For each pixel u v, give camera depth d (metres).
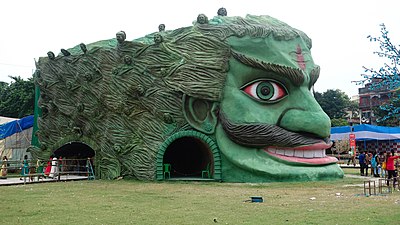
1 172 22.88
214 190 15.72
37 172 24.33
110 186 17.64
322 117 19.42
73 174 25.72
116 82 21.42
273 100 19.56
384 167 21.05
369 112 62.22
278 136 18.91
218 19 20.84
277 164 19.00
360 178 21.31
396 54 8.85
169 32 20.98
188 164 24.52
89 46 23.27
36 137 27.20
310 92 20.19
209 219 9.06
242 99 19.34
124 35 21.19
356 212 9.74
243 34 19.67
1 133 35.34
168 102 20.23
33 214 9.90
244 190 15.62
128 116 21.16
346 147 47.16
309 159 19.42
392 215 9.23
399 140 43.03
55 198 13.23
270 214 9.64
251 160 19.05
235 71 19.66
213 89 19.59
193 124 20.03
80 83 23.12
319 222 8.49
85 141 23.08
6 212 10.20
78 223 8.66
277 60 19.34
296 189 15.87
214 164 19.52
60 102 24.19
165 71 20.36
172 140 19.98
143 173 20.41
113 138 21.52
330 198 12.80
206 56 19.78
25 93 50.16
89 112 22.72
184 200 12.63
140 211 10.36
